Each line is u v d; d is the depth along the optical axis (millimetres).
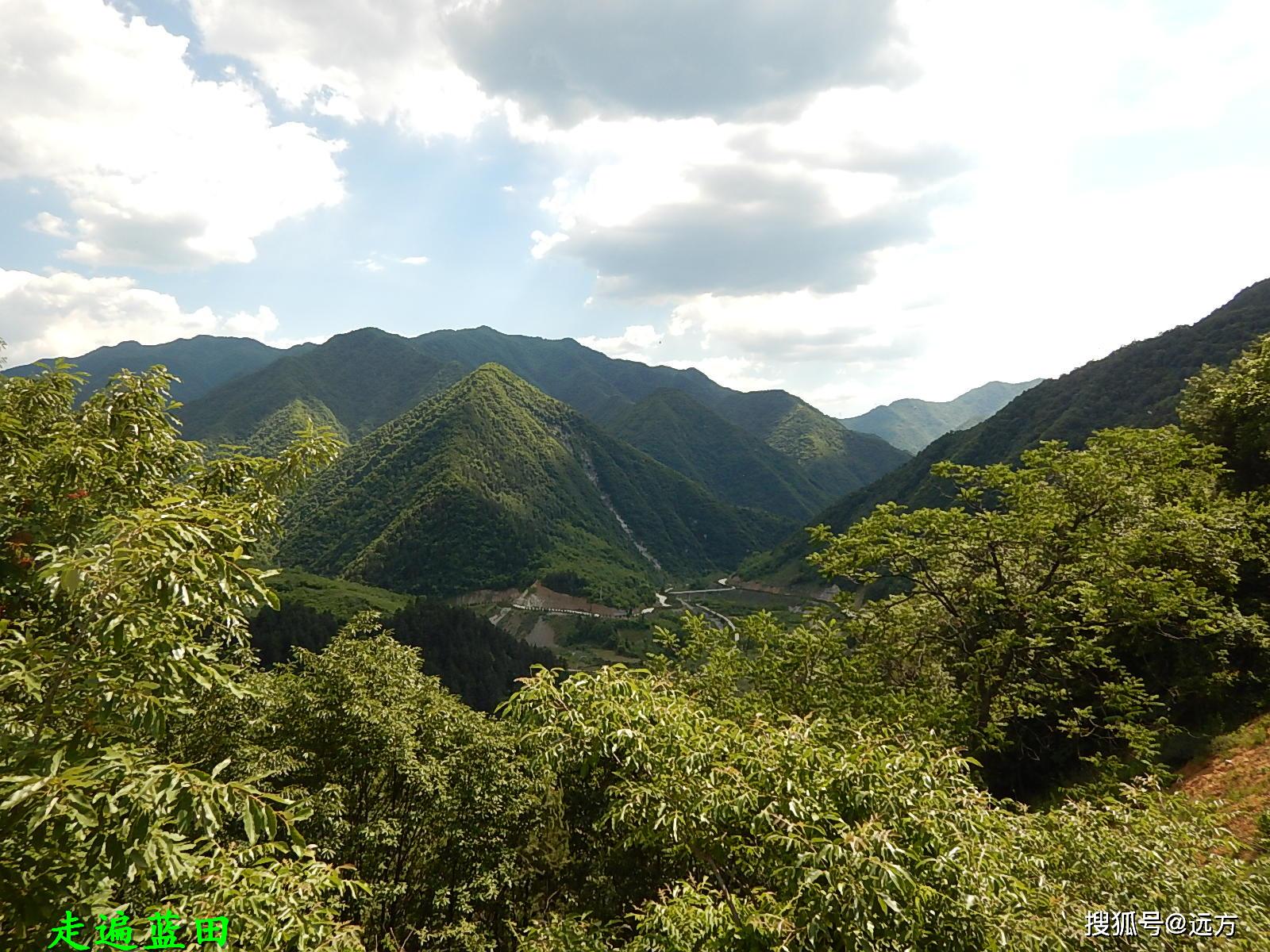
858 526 21047
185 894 4918
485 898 16469
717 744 6949
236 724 14766
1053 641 17516
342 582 130125
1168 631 19719
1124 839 7316
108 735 4773
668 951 6480
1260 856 9328
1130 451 20094
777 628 19750
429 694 20156
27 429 7973
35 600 6203
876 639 21078
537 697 6980
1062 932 6035
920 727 15008
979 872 5816
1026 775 21344
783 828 6109
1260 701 16516
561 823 18203
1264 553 20312
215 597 5172
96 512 6945
